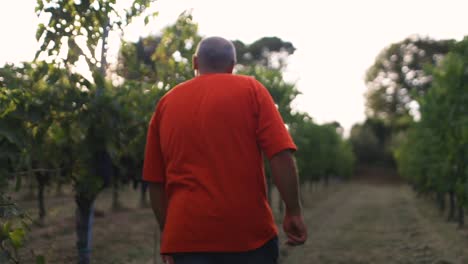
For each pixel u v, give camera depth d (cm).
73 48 612
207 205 225
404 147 3403
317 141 2939
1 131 516
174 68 725
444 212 2242
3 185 527
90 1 608
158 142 250
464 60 1211
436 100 1389
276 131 230
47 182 770
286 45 4600
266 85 1242
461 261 1032
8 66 611
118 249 1120
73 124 645
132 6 634
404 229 1606
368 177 7194
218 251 225
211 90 235
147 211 1941
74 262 838
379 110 7169
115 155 650
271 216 236
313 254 1131
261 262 230
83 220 724
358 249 1203
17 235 403
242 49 1553
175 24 729
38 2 601
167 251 230
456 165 1245
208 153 228
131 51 712
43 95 611
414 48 6981
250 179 229
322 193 4081
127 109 666
